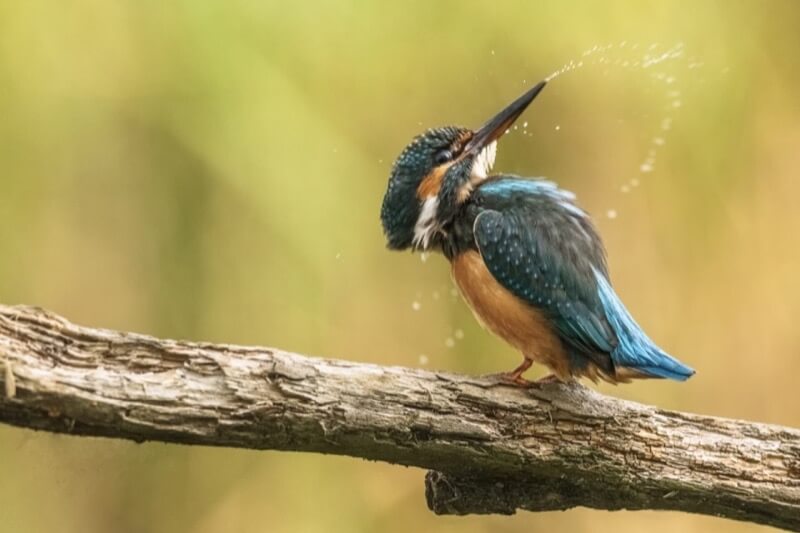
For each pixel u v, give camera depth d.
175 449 5.07
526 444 4.82
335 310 5.10
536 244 4.86
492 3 5.09
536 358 4.87
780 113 5.12
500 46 5.09
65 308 5.10
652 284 5.13
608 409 4.83
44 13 5.07
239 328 5.10
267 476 5.10
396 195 4.90
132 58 5.07
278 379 4.79
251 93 5.08
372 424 4.80
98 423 4.78
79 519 5.05
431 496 4.84
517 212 4.87
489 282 4.87
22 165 5.09
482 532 5.12
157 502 5.08
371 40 5.08
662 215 5.12
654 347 4.87
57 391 4.77
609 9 5.10
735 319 5.13
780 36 5.12
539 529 5.12
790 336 5.12
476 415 4.82
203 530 5.09
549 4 5.09
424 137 4.90
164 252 5.11
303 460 5.10
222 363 4.79
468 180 4.89
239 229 5.10
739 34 5.12
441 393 4.82
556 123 5.11
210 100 5.08
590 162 5.12
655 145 5.12
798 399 5.12
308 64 5.08
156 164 5.10
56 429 4.78
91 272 5.10
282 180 5.09
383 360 5.10
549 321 4.86
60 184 5.09
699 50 5.11
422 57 5.09
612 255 5.13
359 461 5.10
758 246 5.13
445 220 4.89
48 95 5.08
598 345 4.86
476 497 4.84
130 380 4.78
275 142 5.08
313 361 4.80
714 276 5.13
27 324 4.78
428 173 4.89
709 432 4.83
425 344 5.10
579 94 5.11
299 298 5.09
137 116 5.09
